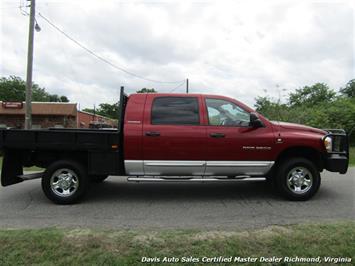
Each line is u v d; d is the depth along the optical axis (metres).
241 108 5.87
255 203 5.68
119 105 5.82
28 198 6.21
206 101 5.85
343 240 3.60
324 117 23.30
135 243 3.58
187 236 3.77
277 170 5.87
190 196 6.28
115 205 5.64
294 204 5.56
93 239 3.68
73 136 5.70
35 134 5.70
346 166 5.85
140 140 5.65
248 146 5.73
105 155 5.75
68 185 5.76
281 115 22.64
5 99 64.44
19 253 3.38
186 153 5.68
